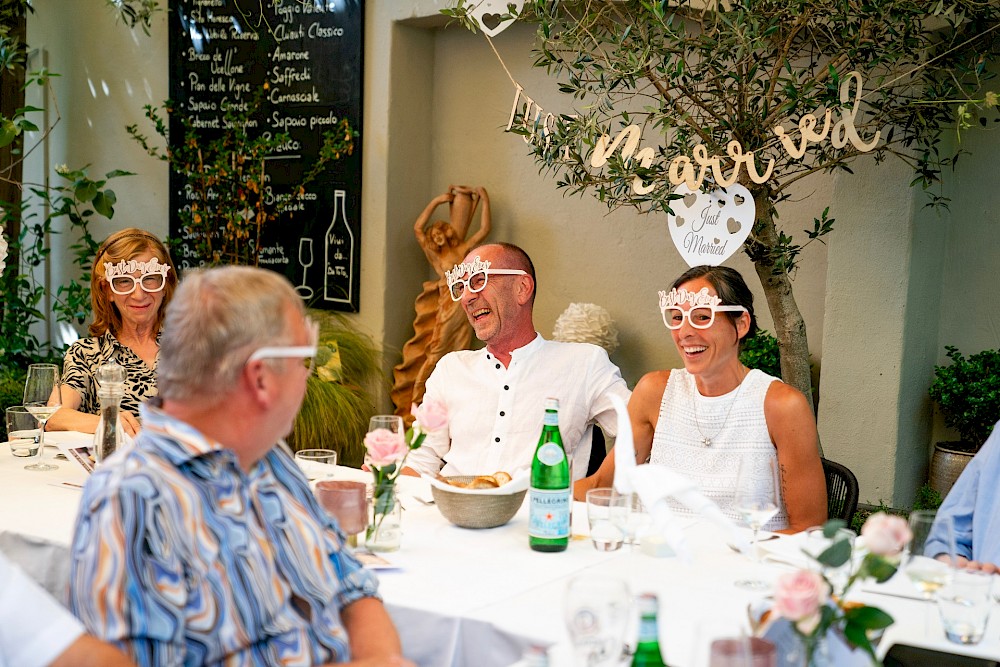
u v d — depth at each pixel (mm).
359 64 5039
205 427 1604
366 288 5133
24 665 1422
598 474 3115
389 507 2301
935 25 3490
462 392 3441
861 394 3959
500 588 2074
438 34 5176
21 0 5629
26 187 6219
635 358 4711
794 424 2814
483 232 4891
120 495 1479
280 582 1656
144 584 1470
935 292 4039
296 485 1812
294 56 5211
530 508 2350
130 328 3693
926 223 3891
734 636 1246
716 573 2199
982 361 3812
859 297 3939
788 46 3314
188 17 5488
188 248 5523
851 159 3914
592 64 3477
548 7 3510
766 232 3502
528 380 3393
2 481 2840
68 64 6000
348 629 1821
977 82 3363
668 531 2088
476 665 1896
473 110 5102
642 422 3088
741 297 2871
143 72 5746
